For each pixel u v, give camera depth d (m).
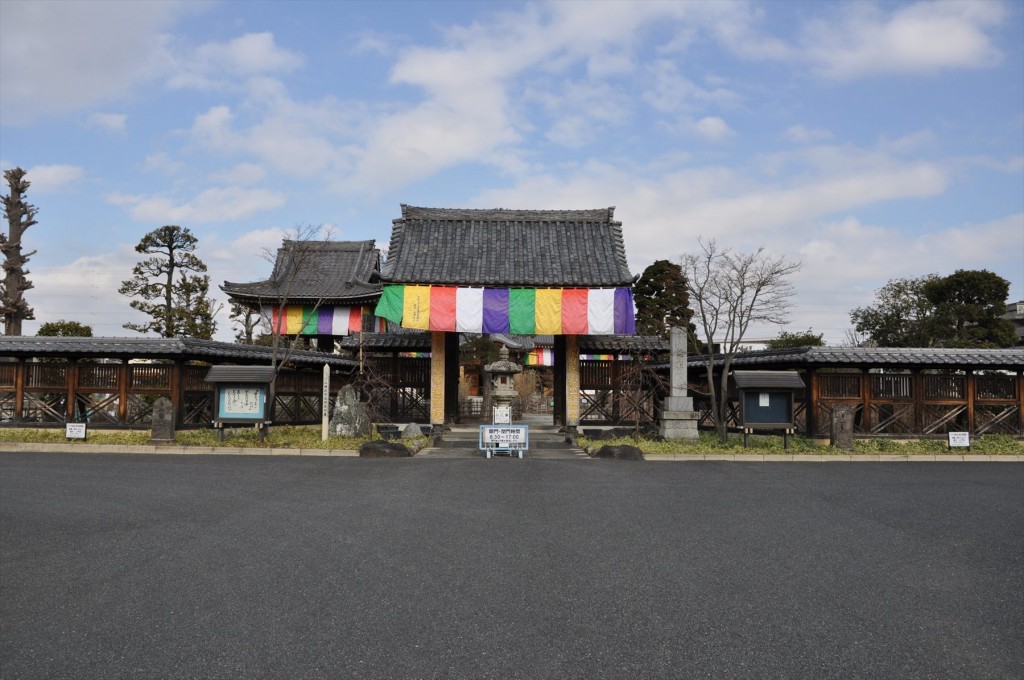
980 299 39.41
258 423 15.41
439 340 19.39
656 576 5.69
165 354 15.64
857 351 15.90
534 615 4.76
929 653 4.19
